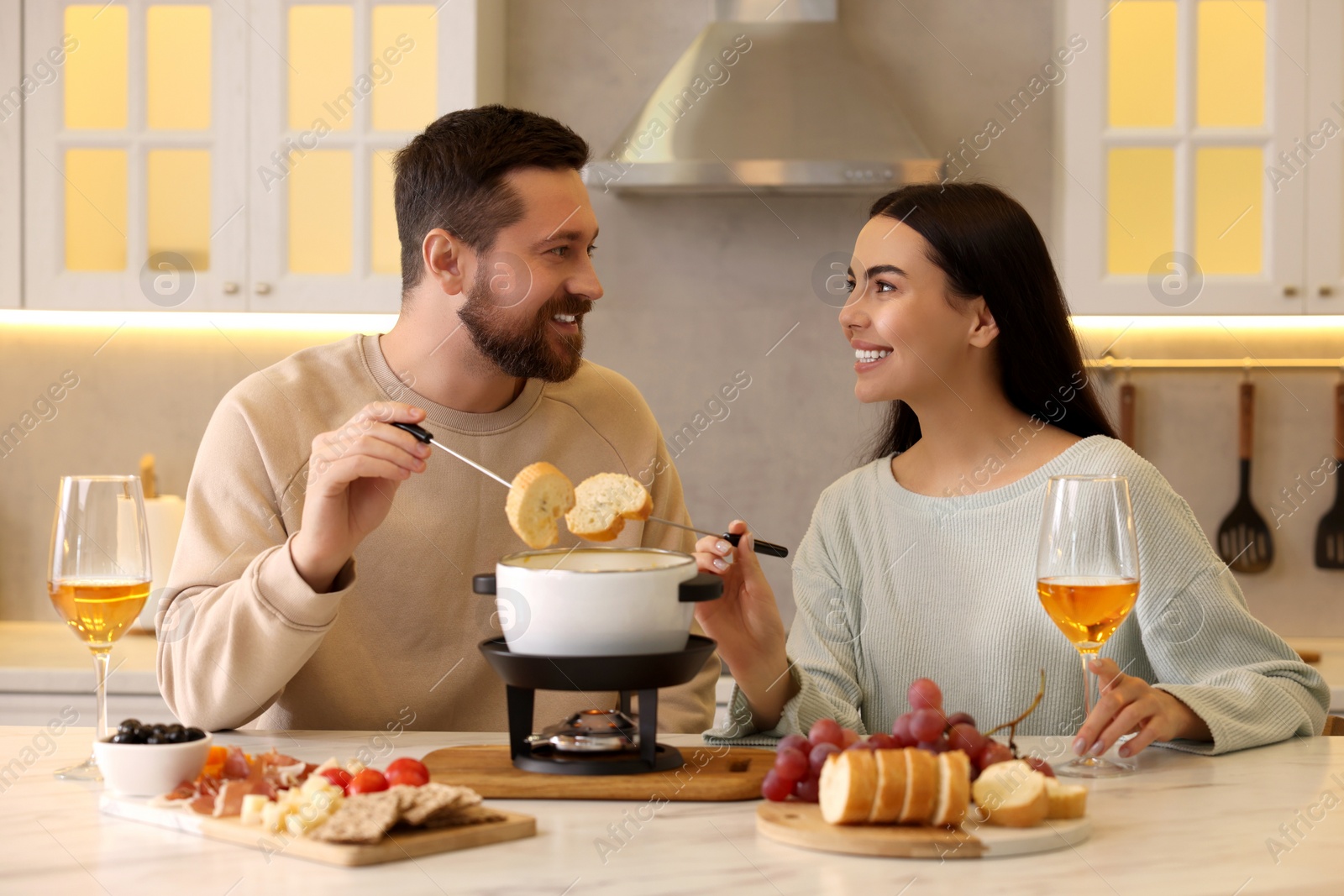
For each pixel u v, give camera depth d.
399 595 1.55
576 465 1.67
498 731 1.56
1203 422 2.89
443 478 1.58
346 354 1.64
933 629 1.55
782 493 2.90
